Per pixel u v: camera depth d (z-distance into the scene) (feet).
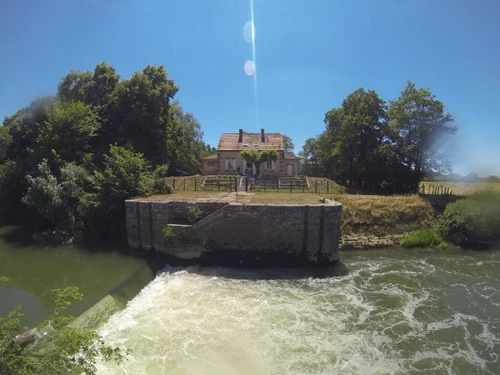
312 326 38.91
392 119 107.86
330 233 57.36
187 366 31.12
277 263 58.13
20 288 46.60
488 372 31.63
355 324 39.60
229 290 48.39
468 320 40.96
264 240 57.88
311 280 52.65
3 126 104.27
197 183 105.50
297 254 57.88
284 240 57.62
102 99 104.88
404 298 46.75
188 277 53.21
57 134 82.99
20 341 22.76
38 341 21.39
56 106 88.28
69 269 53.88
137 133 100.99
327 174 147.43
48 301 42.24
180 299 45.09
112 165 76.33
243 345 34.83
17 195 87.76
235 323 39.01
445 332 38.27
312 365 32.12
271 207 57.31
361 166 107.45
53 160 79.15
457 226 72.13
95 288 45.88
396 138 105.70
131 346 33.81
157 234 61.57
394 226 75.31
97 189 71.51
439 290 49.55
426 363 32.81
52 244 67.87
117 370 30.09
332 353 34.01
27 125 96.68
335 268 57.47
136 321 38.81
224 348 34.17
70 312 38.58
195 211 61.36
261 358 32.94
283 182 107.76
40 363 18.89
